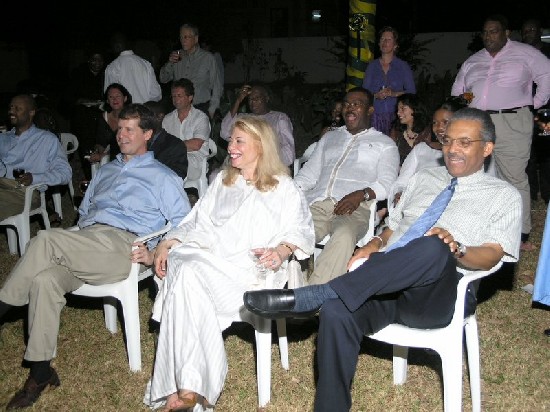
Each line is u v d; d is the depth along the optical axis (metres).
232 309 3.55
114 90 6.68
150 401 3.50
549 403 3.55
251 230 3.75
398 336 3.22
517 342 4.22
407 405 3.57
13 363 4.12
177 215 4.31
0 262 5.99
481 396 3.64
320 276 4.17
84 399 3.68
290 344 4.25
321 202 4.93
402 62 6.94
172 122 6.73
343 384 3.08
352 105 5.06
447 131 3.45
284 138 6.27
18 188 5.62
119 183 4.33
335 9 25.50
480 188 3.47
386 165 4.97
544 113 4.77
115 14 19.56
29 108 5.91
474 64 5.92
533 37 7.43
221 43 19.77
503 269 5.36
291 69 19.98
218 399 3.67
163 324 3.41
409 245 3.03
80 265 3.82
